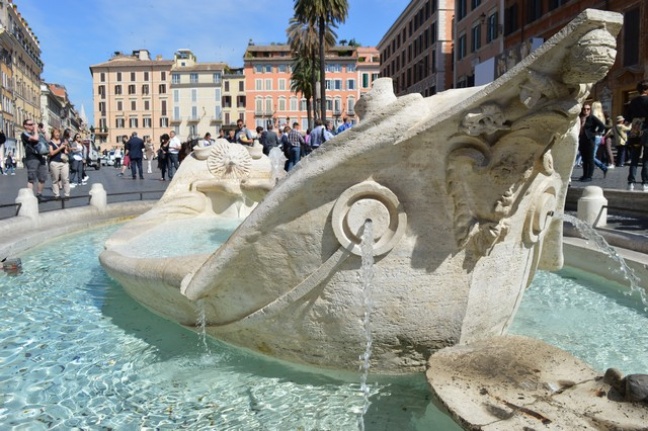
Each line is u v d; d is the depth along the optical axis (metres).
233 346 3.50
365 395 2.97
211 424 2.76
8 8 64.94
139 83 109.75
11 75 65.56
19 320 4.30
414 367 3.08
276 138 16.77
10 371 3.38
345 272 2.90
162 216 7.79
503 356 2.68
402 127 2.65
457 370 2.55
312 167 2.82
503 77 2.36
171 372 3.28
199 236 6.43
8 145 56.47
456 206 2.72
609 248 3.88
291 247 2.97
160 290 3.68
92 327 4.11
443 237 2.80
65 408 2.94
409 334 2.97
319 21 37.12
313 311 3.02
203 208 8.20
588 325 4.10
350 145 2.74
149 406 2.95
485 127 2.45
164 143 19.97
